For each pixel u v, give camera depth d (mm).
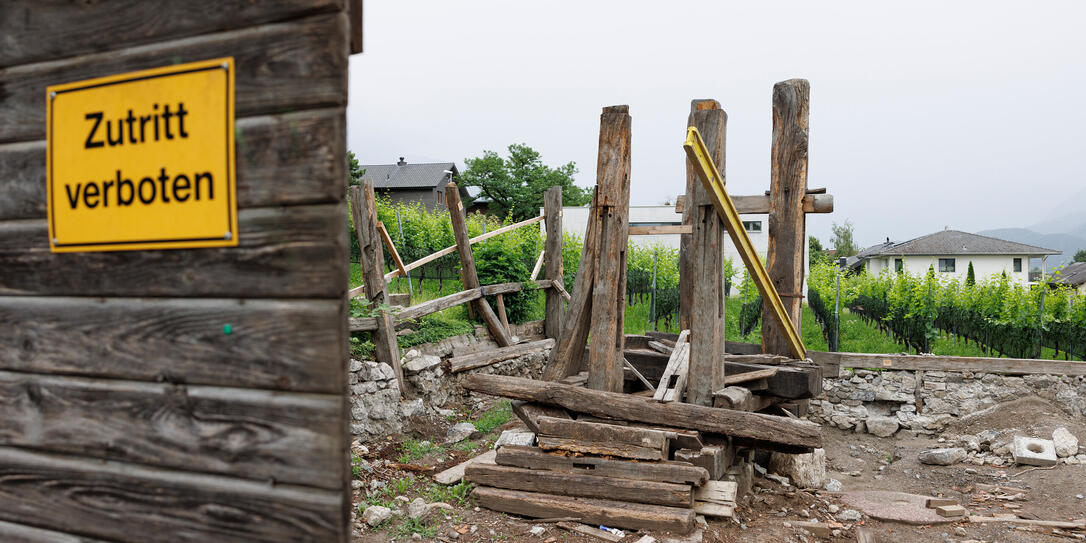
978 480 7395
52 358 1856
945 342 13539
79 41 1812
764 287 6598
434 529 5020
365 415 7281
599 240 6141
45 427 1871
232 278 1683
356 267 15234
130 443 1792
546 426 5645
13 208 1879
